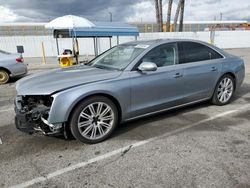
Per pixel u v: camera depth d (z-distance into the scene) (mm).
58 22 11656
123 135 3904
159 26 25859
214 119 4527
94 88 3471
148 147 3484
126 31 12711
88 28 11711
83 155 3305
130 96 3848
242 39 29469
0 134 4059
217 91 5172
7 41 21891
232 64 5305
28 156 3311
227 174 2773
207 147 3426
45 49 22906
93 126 3613
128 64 3947
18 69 9227
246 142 3557
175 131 4016
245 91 6688
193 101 4816
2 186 2686
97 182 2705
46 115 3340
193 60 4684
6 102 6172
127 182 2688
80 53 23031
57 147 3545
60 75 3949
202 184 2611
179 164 3008
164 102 4297
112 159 3186
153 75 4059
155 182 2672
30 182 2742
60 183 2709
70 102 3320
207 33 26984
